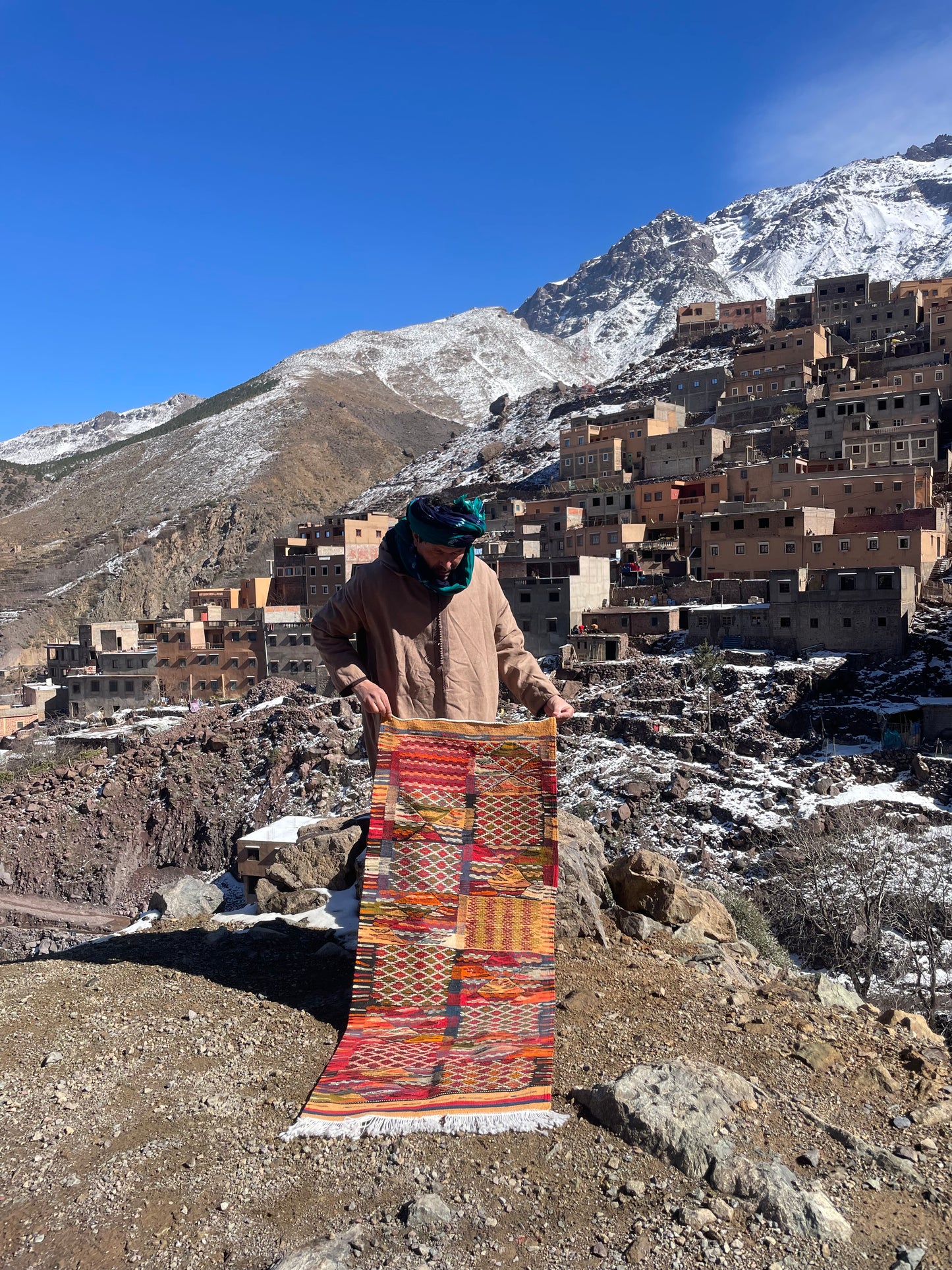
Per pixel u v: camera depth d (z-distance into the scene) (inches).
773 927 1136.2
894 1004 837.2
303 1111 179.9
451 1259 139.9
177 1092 189.8
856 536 2050.9
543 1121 174.7
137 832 2103.8
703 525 2263.8
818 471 2610.7
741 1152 165.5
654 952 278.1
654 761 1685.5
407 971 211.0
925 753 1525.6
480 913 216.8
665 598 2252.7
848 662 1779.0
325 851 350.6
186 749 2241.6
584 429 3597.4
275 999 238.2
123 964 267.1
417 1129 172.9
